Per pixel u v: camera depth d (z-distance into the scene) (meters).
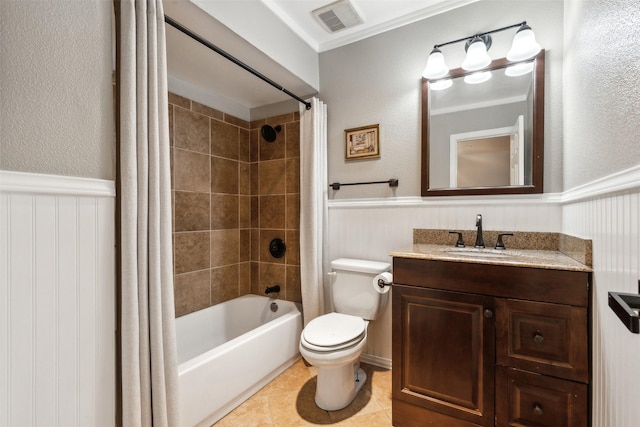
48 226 0.80
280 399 1.67
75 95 0.86
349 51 2.15
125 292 0.95
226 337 2.32
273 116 2.50
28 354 0.76
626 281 0.75
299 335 2.12
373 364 2.05
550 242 1.54
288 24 1.92
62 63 0.84
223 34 1.52
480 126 1.71
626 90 0.77
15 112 0.75
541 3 1.57
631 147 0.73
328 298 2.22
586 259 1.06
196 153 2.16
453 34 1.80
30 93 0.77
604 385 0.91
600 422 0.95
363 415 1.52
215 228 2.31
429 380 1.35
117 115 1.04
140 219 0.99
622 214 0.78
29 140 0.77
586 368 1.04
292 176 2.41
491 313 1.21
